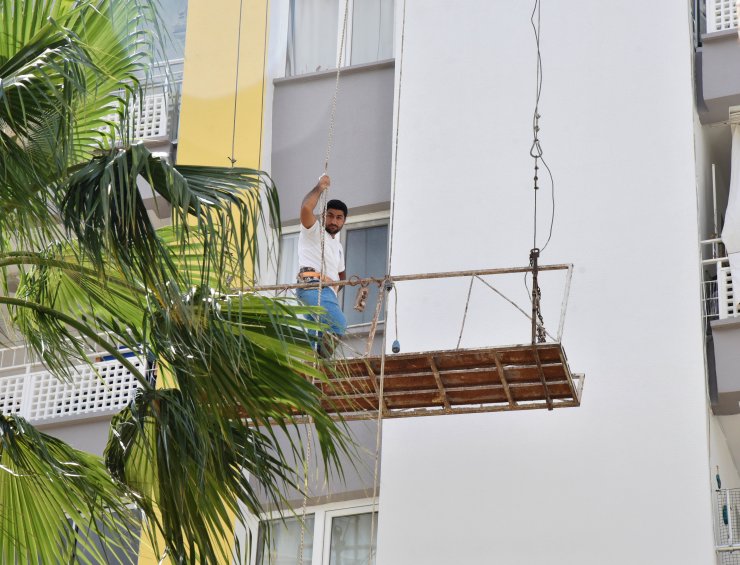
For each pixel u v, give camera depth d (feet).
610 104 114.52
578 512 104.01
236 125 128.77
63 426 123.65
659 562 100.83
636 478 103.45
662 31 115.55
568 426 106.42
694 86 116.26
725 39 117.29
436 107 119.85
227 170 77.00
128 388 129.90
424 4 124.16
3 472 80.79
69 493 80.94
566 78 116.57
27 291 86.89
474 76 119.65
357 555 114.01
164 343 77.97
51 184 75.36
